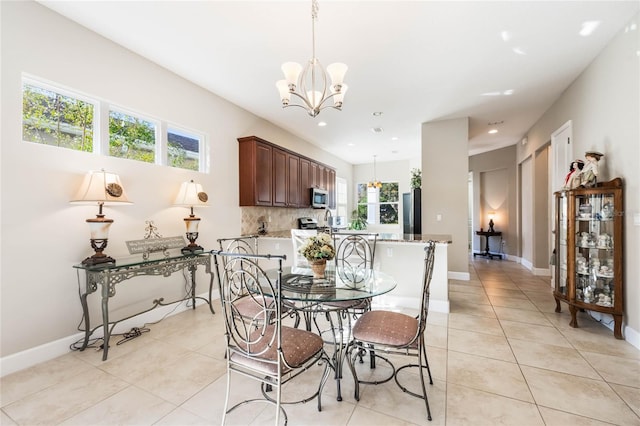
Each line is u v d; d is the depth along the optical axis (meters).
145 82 3.07
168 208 3.32
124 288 2.91
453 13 2.32
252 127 4.64
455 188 4.91
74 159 2.52
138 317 3.01
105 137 2.77
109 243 2.76
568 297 3.00
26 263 2.24
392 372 2.16
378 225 8.94
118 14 2.38
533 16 2.37
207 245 3.81
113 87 2.79
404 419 1.66
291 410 1.74
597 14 2.36
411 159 8.53
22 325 2.22
